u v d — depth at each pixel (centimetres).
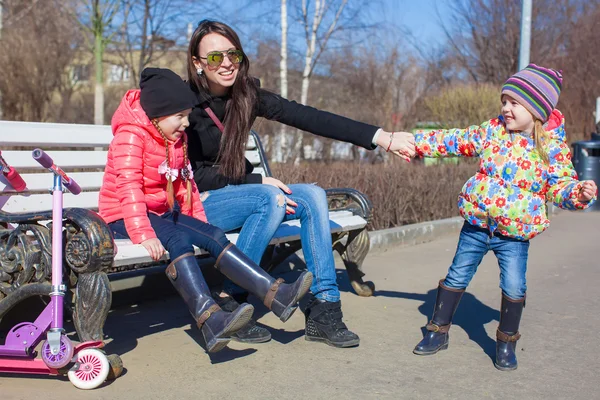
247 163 391
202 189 375
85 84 2114
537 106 298
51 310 276
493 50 2200
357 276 452
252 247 345
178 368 311
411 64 2284
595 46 2150
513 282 316
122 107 311
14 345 278
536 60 2164
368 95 2188
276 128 1112
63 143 372
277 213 345
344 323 371
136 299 432
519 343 361
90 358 278
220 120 364
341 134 366
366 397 281
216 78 348
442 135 334
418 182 811
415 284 505
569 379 307
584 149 1084
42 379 292
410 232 698
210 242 317
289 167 748
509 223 309
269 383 294
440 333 341
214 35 345
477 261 334
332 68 2297
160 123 309
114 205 318
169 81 306
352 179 737
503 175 311
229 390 285
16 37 1277
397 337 366
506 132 314
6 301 294
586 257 637
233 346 345
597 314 423
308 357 330
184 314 409
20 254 288
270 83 1823
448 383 300
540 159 305
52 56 1340
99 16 1369
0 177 340
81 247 275
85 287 277
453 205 874
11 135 347
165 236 309
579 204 298
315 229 352
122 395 276
